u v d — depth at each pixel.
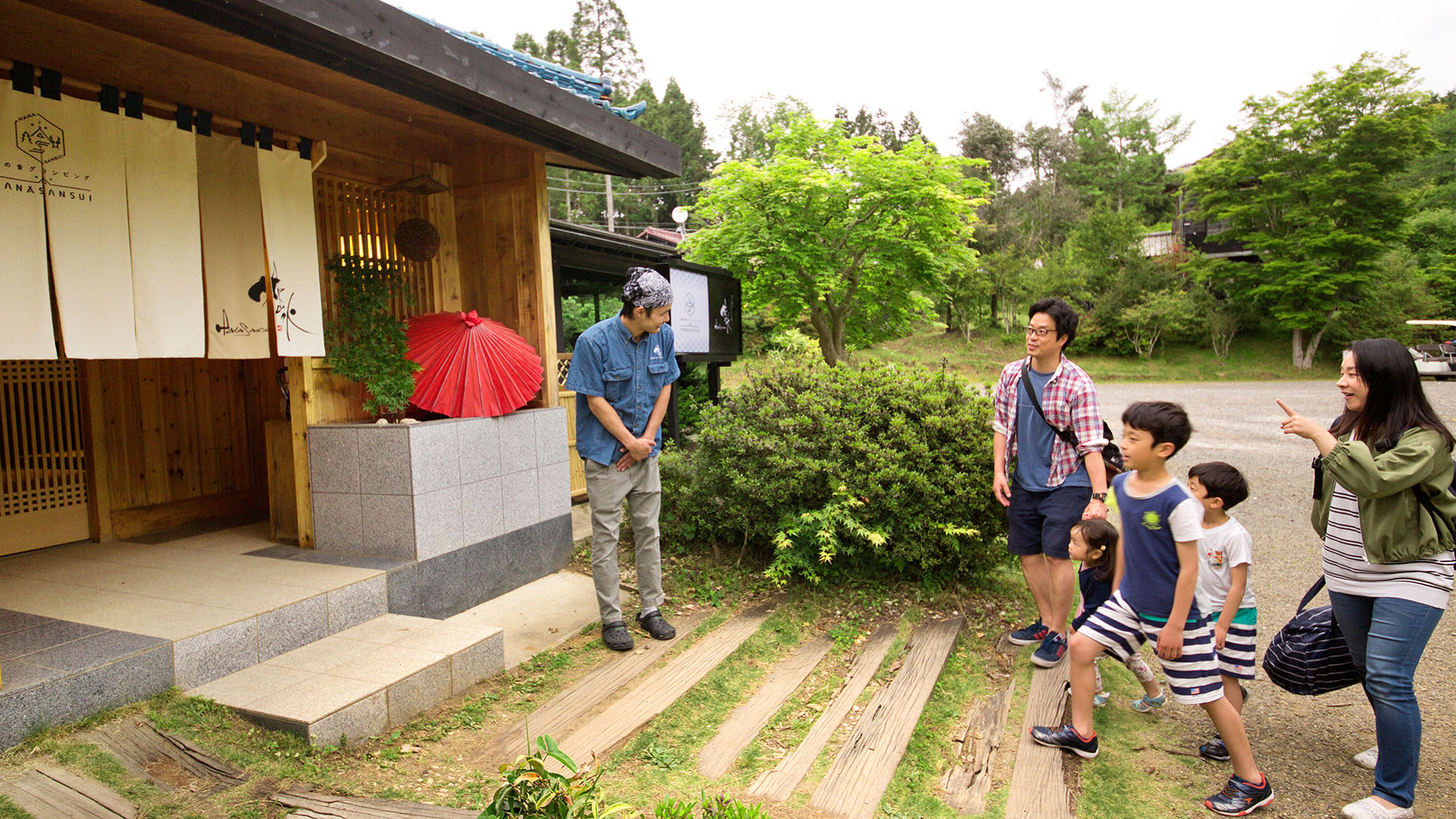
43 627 3.08
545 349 5.28
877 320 13.30
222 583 3.70
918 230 11.44
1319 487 2.92
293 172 4.06
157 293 3.46
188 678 2.97
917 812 2.70
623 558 5.39
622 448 4.02
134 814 2.30
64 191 3.14
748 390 5.52
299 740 2.71
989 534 4.93
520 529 4.91
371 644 3.46
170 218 3.50
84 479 4.58
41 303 3.07
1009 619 4.69
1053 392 3.79
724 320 9.07
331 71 3.86
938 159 10.91
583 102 4.58
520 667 3.72
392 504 4.12
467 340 4.65
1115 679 3.87
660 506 4.25
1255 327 32.38
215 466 5.33
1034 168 50.12
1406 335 28.00
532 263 5.24
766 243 10.95
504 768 1.85
